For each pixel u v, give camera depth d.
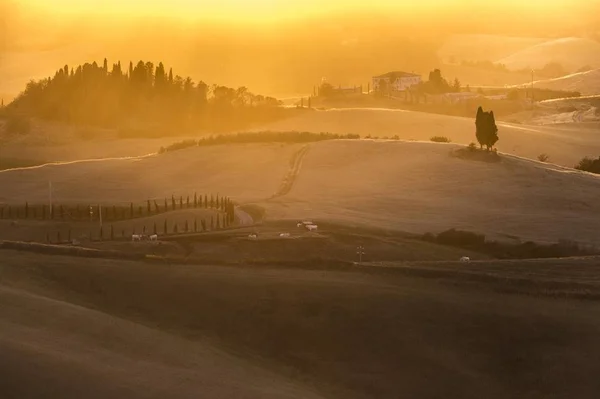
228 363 119.19
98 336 116.62
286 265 156.25
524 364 121.12
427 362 122.69
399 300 136.88
